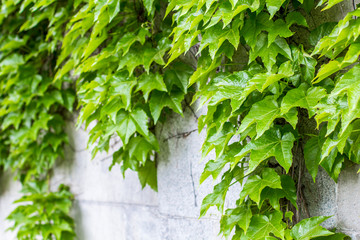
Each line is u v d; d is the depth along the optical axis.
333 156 1.01
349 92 0.82
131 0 1.51
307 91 0.98
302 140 1.13
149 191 1.74
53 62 2.13
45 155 2.16
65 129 2.24
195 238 1.41
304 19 1.07
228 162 1.19
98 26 1.42
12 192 2.78
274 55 1.07
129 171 1.86
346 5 1.05
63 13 1.80
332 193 1.09
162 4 1.49
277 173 1.16
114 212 1.94
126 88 1.36
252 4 1.03
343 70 1.04
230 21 1.05
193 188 1.43
